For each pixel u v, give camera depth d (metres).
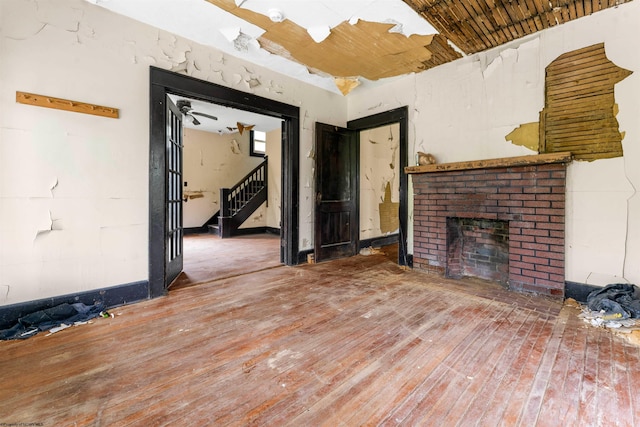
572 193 2.57
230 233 6.82
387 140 5.62
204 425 1.18
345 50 3.09
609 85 2.39
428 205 3.49
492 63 3.04
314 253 4.07
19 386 1.41
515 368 1.56
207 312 2.34
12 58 2.05
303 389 1.40
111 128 2.46
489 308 2.41
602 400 1.30
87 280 2.37
